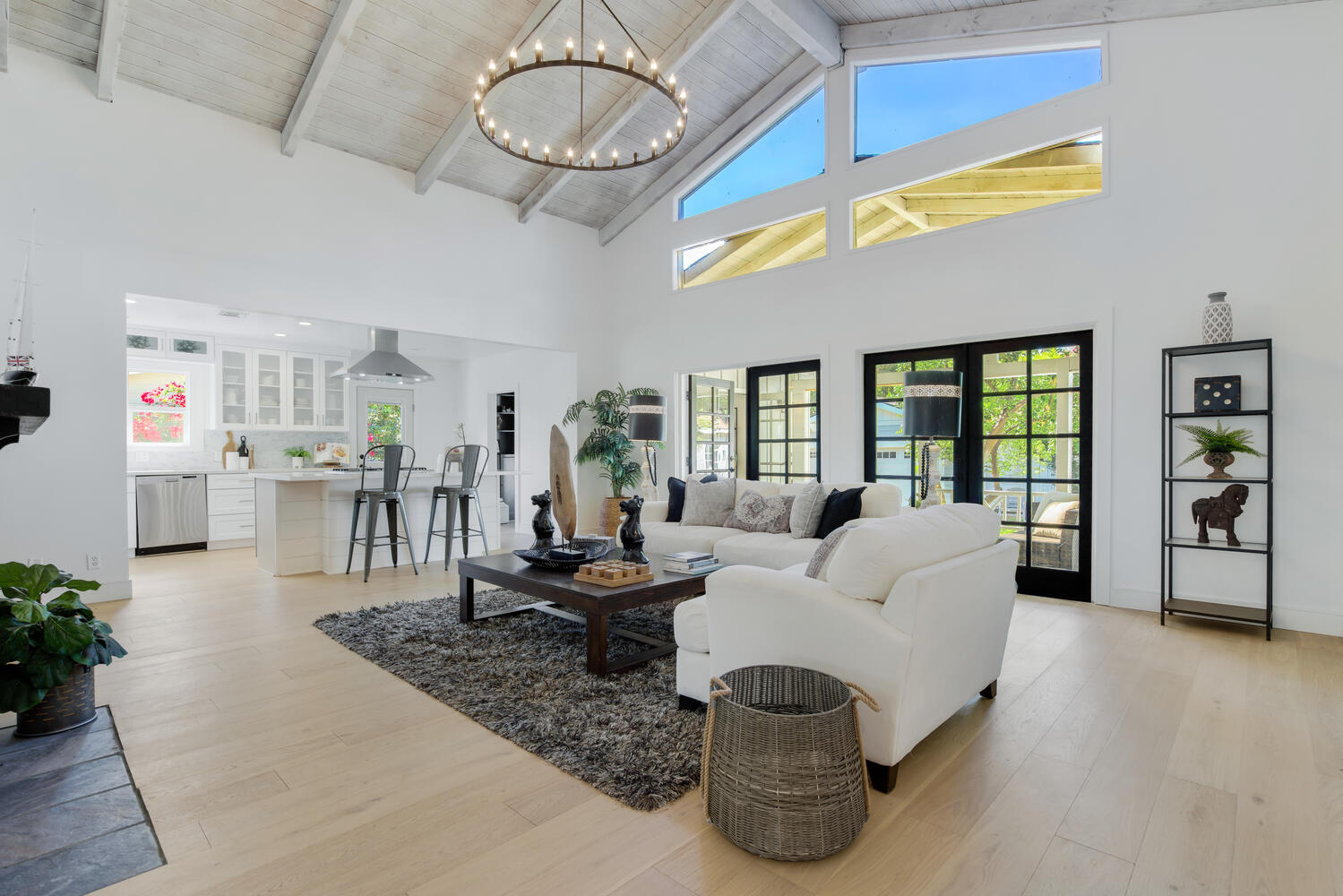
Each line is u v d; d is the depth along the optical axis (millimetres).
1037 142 4344
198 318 6031
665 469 6680
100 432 4211
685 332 6465
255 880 1539
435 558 5879
